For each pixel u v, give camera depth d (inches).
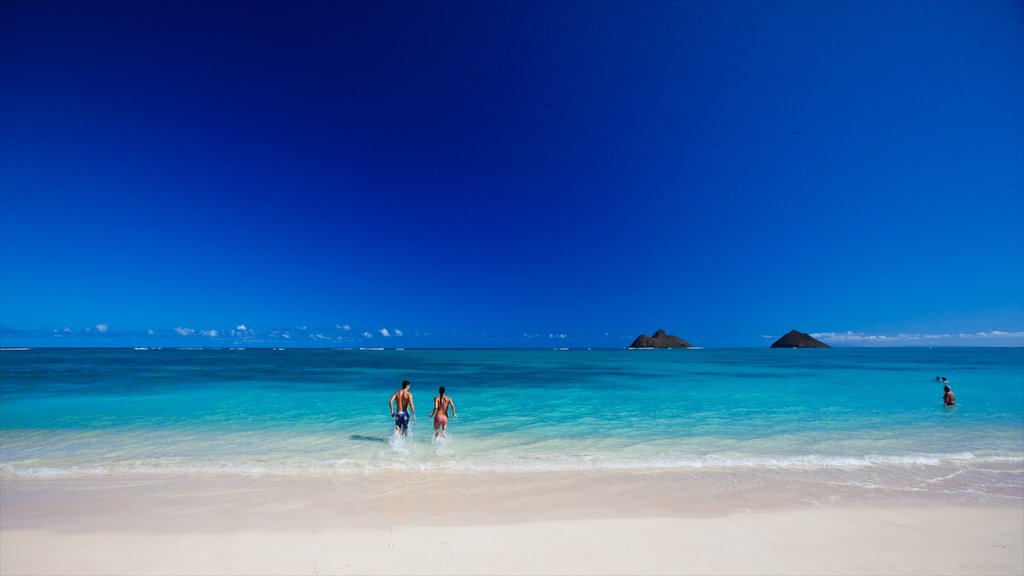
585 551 212.4
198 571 196.1
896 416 630.5
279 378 1275.8
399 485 315.9
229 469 353.4
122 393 875.4
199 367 1847.9
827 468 361.4
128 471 347.6
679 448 435.2
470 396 880.3
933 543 223.0
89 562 204.2
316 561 203.6
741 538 227.9
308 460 381.1
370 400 774.5
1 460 384.2
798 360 2962.6
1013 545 221.3
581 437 486.3
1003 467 365.7
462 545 218.8
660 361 2773.1
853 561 203.8
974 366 2113.7
